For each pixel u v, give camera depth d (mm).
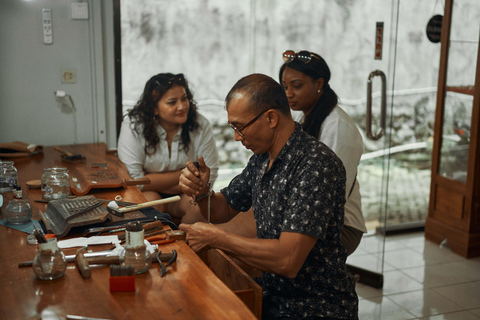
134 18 3869
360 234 2328
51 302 1307
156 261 1546
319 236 1518
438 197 3762
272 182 1682
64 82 3326
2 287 1382
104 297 1336
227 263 1779
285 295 1711
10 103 3258
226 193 1958
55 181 2113
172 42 4043
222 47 4227
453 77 3531
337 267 1666
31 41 3205
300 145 1641
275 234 1690
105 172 2508
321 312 1658
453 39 3492
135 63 3951
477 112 3334
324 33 3260
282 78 2414
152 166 2932
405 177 4266
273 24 3736
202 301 1324
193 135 2986
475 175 3432
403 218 4086
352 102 3164
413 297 2990
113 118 3557
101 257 1520
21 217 1834
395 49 2908
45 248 1405
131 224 1457
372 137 2998
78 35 3287
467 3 3365
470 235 3498
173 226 1854
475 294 3029
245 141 1653
